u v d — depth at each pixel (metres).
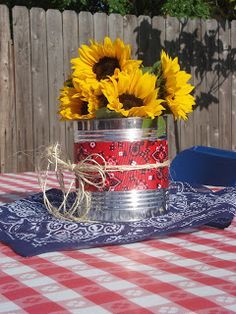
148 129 1.32
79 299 0.85
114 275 0.97
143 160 1.32
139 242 1.23
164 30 4.59
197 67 4.77
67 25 4.17
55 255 1.12
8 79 4.01
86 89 1.31
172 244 1.21
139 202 1.32
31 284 0.93
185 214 1.36
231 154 2.17
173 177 2.07
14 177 2.73
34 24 4.06
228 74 4.93
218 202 1.44
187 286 0.90
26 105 4.08
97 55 1.33
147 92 1.29
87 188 1.33
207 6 6.20
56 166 1.37
